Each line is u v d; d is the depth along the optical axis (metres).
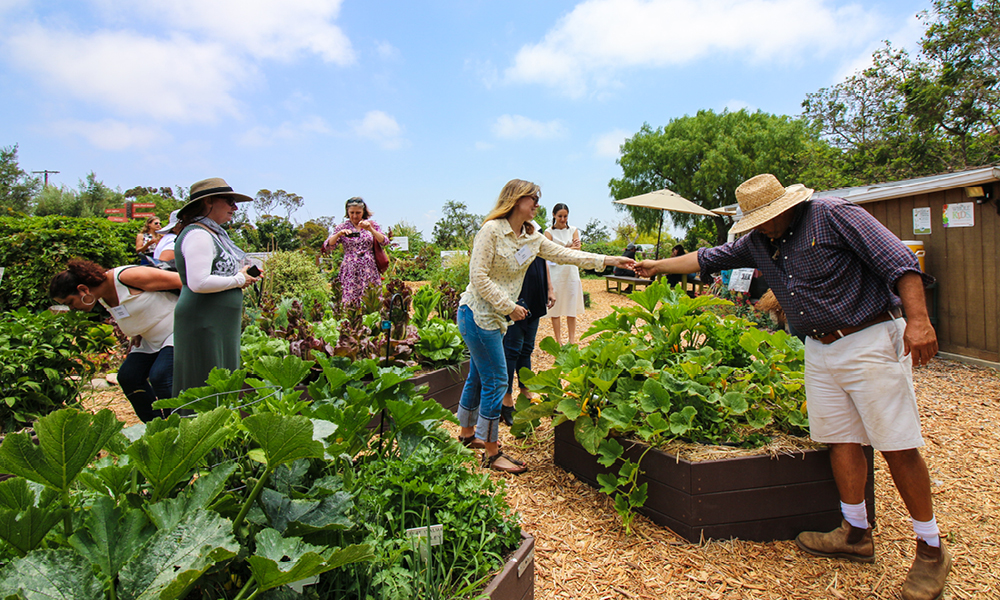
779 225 2.17
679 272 2.83
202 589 1.11
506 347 3.63
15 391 3.48
